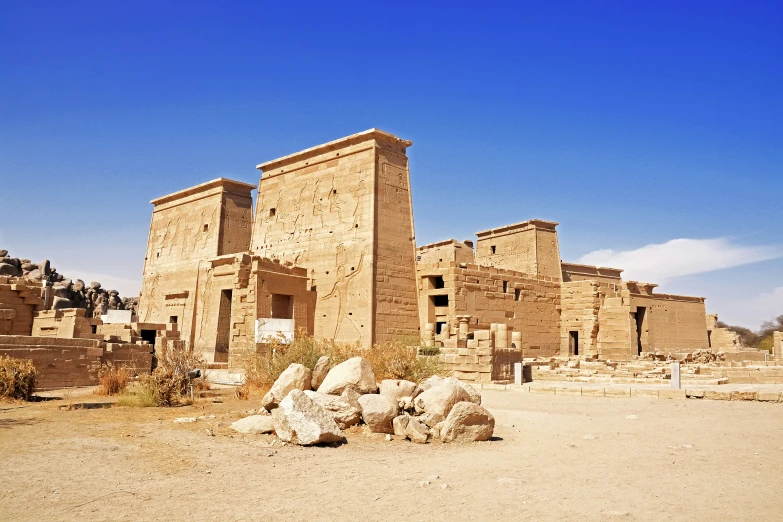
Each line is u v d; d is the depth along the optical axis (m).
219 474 8.44
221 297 34.94
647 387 23.20
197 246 46.22
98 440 10.64
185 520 6.40
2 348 20.12
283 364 18.33
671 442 11.62
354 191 36.31
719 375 27.67
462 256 48.31
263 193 43.16
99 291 62.28
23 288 30.22
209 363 32.22
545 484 8.09
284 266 34.81
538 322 42.69
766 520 6.47
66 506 6.80
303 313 34.78
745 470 9.02
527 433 12.82
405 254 36.50
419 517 6.58
